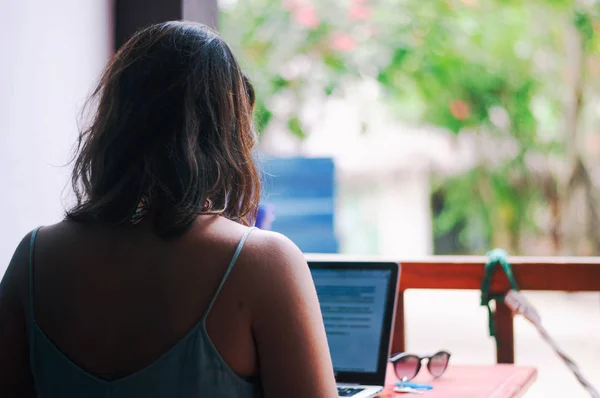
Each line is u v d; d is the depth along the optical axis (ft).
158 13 8.36
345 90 21.66
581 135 24.48
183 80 3.69
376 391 5.81
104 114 3.82
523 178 25.99
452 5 21.44
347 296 6.35
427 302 31.37
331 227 10.77
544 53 23.22
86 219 3.73
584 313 27.14
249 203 3.92
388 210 30.30
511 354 7.58
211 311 3.42
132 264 3.53
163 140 3.65
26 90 6.85
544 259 7.65
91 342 3.52
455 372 6.77
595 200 25.29
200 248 3.50
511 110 22.91
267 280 3.46
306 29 21.61
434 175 27.81
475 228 27.63
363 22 21.48
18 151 6.74
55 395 3.60
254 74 21.39
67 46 7.54
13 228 6.67
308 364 3.46
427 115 22.68
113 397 3.43
